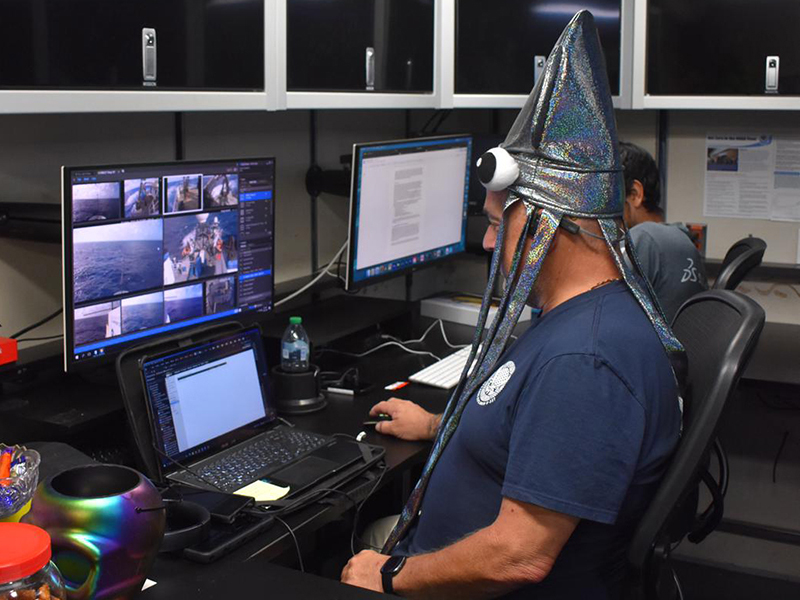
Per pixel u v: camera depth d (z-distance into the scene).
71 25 1.43
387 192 2.30
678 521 1.30
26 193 1.74
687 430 1.14
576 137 1.16
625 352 1.10
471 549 1.15
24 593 0.75
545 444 1.09
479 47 2.43
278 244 2.44
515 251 1.20
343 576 1.31
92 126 1.86
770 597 2.67
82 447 1.60
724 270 2.02
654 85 2.54
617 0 2.49
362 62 2.11
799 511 2.87
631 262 1.22
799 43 2.42
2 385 1.62
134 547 0.92
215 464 1.54
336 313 2.36
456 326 2.64
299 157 2.48
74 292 1.52
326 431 1.77
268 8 1.80
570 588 1.18
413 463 1.66
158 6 1.58
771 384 2.37
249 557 1.27
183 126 2.09
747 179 2.84
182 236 1.73
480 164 1.21
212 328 1.69
